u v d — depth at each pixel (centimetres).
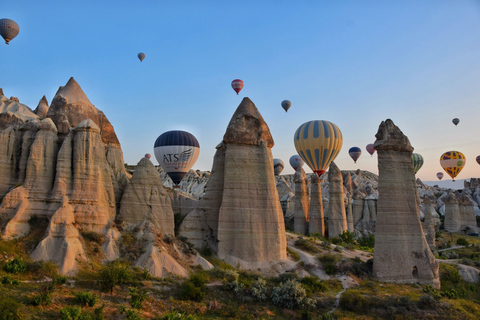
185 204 5500
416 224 4819
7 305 2602
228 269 4328
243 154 5053
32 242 3784
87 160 4303
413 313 3822
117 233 4234
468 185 18638
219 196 5197
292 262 4909
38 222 3966
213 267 4403
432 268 4697
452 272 5097
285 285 3978
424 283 4659
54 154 4338
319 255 5247
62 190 4119
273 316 3650
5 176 4216
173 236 4625
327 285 4459
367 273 4766
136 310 3061
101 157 4478
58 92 5056
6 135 4312
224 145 5409
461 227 12019
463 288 4775
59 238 3797
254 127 5209
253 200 4916
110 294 3356
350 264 4884
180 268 4091
